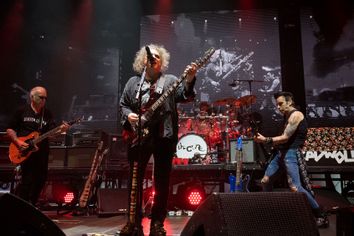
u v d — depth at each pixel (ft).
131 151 9.14
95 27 33.14
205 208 5.94
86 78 32.96
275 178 14.12
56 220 16.25
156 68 9.51
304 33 30.07
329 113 28.66
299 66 29.68
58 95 33.01
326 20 29.81
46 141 14.79
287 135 13.37
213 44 31.09
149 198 18.10
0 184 25.75
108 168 20.94
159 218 9.07
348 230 6.47
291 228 5.56
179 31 31.78
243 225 5.55
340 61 29.04
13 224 4.79
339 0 29.81
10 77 32.94
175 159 21.08
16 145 13.98
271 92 29.66
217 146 23.65
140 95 8.70
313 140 20.34
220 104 25.77
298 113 13.60
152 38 32.12
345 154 19.94
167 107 9.21
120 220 16.07
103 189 18.60
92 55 33.06
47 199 22.94
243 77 30.17
